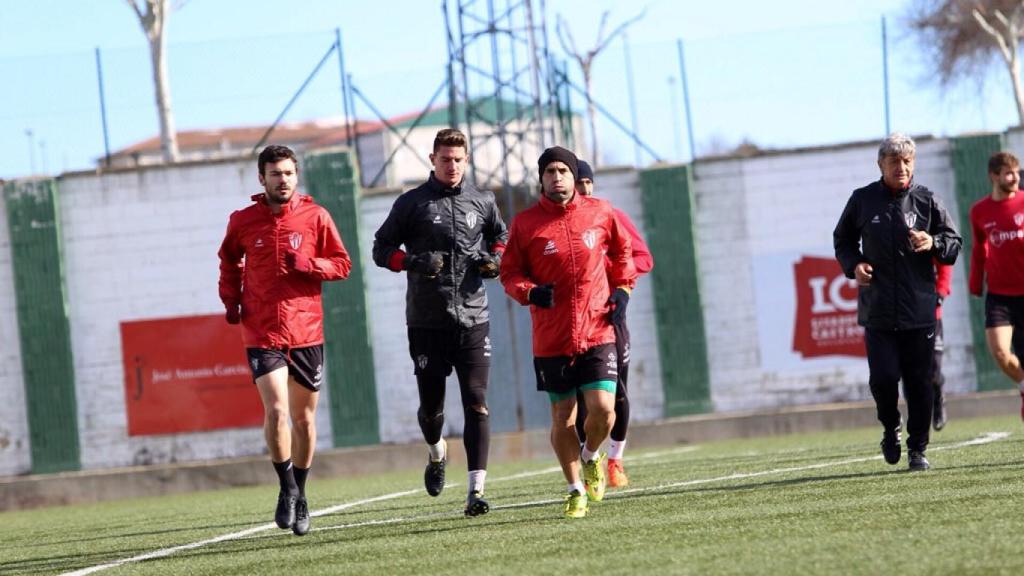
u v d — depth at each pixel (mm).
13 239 38500
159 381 38656
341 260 15648
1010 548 10711
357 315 39156
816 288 39656
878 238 17484
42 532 23031
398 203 16562
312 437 15766
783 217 39812
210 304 38875
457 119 43375
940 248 17297
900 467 18875
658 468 24516
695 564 11062
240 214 15531
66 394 38438
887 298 17547
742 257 39875
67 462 38406
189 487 37250
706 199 40031
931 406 18031
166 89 43000
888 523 12672
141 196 38812
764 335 39688
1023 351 21266
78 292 38781
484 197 16797
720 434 38281
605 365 14961
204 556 15156
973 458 19469
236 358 38719
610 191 40219
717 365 39781
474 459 16375
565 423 15203
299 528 15680
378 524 17094
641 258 19609
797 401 39531
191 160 38906
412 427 39312
